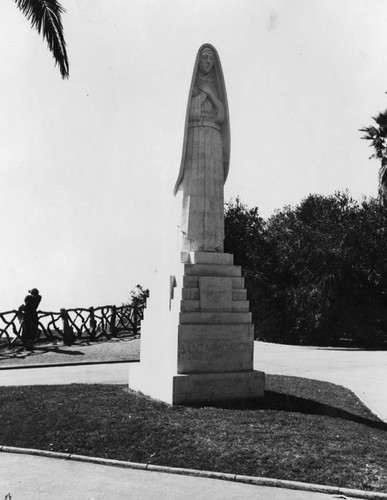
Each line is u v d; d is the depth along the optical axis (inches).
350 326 1330.0
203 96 503.2
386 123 1339.8
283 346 1163.3
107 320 1064.2
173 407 439.2
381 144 1352.1
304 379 637.9
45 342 948.6
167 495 291.6
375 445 363.3
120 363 813.2
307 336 1294.3
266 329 1364.4
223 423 394.9
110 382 616.4
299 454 340.2
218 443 356.5
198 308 474.9
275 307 1378.0
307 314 1286.9
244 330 489.1
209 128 502.9
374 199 1393.9
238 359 485.1
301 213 1492.4
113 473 327.3
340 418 436.5
